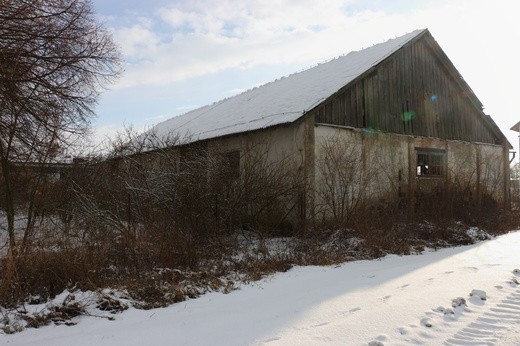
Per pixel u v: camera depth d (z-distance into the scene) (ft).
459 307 18.10
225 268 25.20
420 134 54.60
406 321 16.37
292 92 52.21
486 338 14.70
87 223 27.12
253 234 35.60
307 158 40.68
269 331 15.42
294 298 19.84
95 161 36.29
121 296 19.29
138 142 35.81
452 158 58.70
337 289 21.36
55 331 16.14
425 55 56.90
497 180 61.05
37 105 30.25
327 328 15.56
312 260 28.55
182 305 19.31
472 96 62.18
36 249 21.98
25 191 34.01
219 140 48.80
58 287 20.30
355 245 32.09
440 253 32.63
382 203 46.32
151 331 15.79
